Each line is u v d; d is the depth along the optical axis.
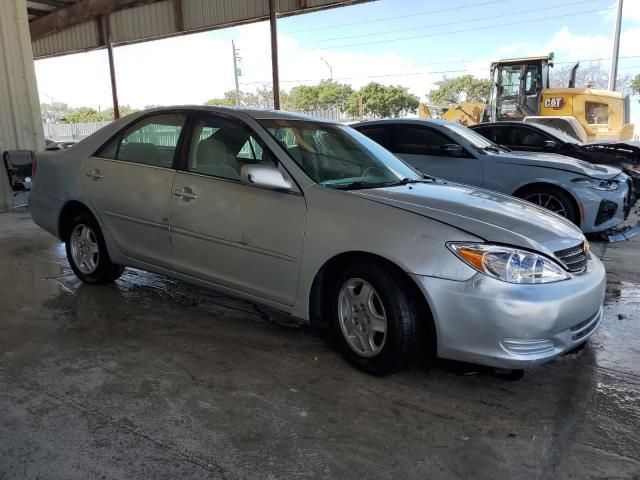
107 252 4.32
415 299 2.85
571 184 6.07
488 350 2.65
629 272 5.24
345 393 2.85
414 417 2.63
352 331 3.09
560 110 13.24
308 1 11.35
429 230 2.77
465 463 2.29
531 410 2.72
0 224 7.59
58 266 5.26
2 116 8.55
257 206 3.31
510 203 3.38
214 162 3.61
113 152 4.23
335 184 3.27
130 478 2.14
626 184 6.32
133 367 3.10
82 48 16.73
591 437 2.49
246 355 3.29
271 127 3.53
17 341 3.45
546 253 2.76
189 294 4.41
